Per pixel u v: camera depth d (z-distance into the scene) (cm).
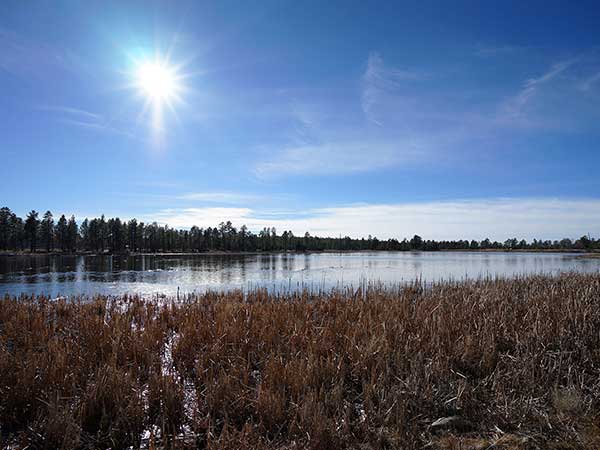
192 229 10806
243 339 711
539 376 567
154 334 752
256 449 388
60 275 3120
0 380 503
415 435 420
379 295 1190
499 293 1133
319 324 862
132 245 9744
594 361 628
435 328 754
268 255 9312
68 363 579
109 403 472
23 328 809
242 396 486
